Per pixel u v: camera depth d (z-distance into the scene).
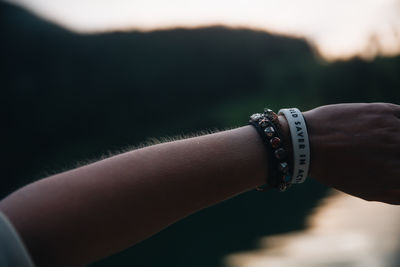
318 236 4.19
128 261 4.77
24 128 16.92
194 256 4.58
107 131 18.05
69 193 0.45
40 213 0.43
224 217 6.09
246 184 0.56
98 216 0.45
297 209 5.59
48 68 18.36
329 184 0.62
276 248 4.17
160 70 20.48
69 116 17.91
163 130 18.20
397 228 3.96
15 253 0.37
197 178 0.50
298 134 0.60
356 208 4.93
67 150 16.31
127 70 19.97
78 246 0.44
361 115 0.61
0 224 0.37
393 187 0.60
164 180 0.48
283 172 0.58
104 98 18.95
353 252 3.57
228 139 0.56
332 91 15.00
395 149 0.59
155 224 0.48
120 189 0.46
